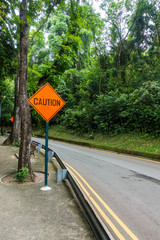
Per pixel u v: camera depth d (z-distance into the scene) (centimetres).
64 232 335
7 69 1168
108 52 2781
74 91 3531
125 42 2661
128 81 2353
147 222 387
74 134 2875
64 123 3206
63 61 832
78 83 3484
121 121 2109
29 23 884
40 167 886
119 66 2569
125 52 2653
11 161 1018
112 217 405
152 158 1251
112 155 1417
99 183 661
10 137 1762
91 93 2914
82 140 2406
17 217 388
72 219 384
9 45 1045
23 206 443
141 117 1730
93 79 2836
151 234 343
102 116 2233
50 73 805
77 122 2803
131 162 1112
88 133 2598
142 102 1720
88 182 669
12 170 813
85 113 2633
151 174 812
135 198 523
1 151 1377
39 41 875
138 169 912
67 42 860
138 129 1891
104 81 2761
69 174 597
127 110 1912
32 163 973
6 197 499
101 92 2598
